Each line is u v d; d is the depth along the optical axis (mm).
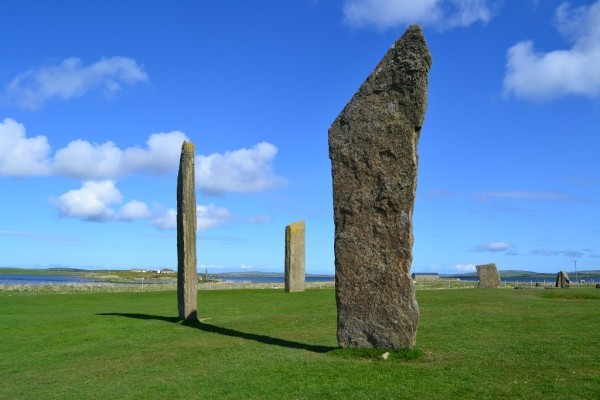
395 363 14688
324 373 13781
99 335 22672
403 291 15750
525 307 26844
